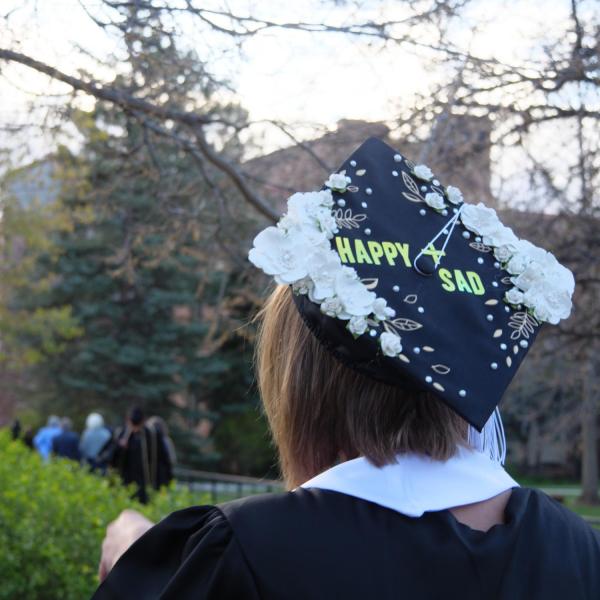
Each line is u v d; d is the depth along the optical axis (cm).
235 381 2317
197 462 2225
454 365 131
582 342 544
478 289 141
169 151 493
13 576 487
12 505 522
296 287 133
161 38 377
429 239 143
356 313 129
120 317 2036
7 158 464
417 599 121
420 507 129
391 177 150
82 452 1342
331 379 140
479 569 125
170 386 2055
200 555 124
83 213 577
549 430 751
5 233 1521
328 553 122
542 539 133
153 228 501
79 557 497
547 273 145
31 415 2188
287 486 149
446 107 416
